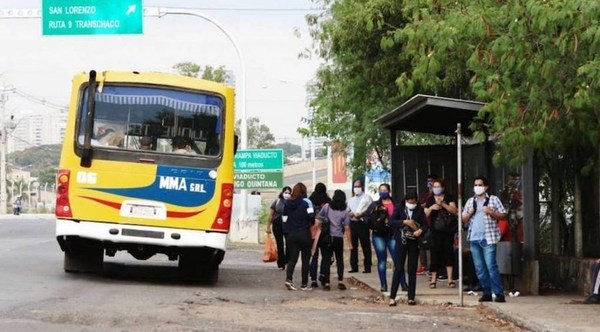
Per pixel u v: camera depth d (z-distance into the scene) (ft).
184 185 54.19
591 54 40.65
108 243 54.54
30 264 66.85
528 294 52.65
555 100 43.70
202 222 54.29
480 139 47.78
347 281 66.80
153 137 54.19
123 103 54.13
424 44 49.55
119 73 54.34
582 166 53.21
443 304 50.31
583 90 39.93
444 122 61.11
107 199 53.42
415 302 50.90
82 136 53.57
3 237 111.86
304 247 59.11
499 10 43.70
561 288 54.85
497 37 43.55
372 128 84.17
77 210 53.31
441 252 58.18
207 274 59.88
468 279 56.29
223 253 56.03
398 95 76.64
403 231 50.24
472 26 43.60
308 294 55.88
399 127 64.59
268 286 60.75
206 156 54.65
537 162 53.88
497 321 43.55
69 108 54.03
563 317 42.34
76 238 54.13
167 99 54.60
